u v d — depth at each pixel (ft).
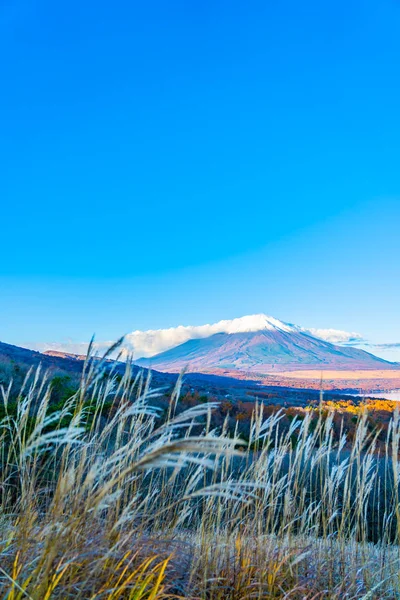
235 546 13.20
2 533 9.93
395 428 13.32
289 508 14.23
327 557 13.71
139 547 10.77
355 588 13.28
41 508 11.02
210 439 5.48
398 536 13.30
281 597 11.48
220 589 11.66
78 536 9.05
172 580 10.82
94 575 8.72
